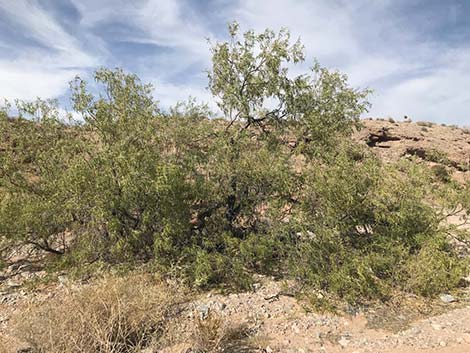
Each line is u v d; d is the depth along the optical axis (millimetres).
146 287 5691
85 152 7656
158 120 8086
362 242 7715
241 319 5738
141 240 7352
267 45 9461
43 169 7676
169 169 6727
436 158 11289
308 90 9789
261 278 7367
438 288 6758
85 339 4301
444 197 9023
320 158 8578
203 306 6031
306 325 5617
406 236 7809
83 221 7418
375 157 9172
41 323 4527
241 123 9758
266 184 8016
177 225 7059
